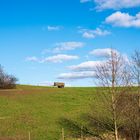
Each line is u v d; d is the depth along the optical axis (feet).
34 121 202.59
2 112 219.82
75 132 183.62
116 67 148.05
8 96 262.26
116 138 146.92
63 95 260.62
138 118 153.17
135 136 161.17
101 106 158.61
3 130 188.34
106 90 149.79
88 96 252.62
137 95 151.84
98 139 170.91
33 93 273.13
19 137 178.60
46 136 179.42
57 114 213.87
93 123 189.16
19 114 215.51
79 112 214.07
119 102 146.82
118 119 154.30
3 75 301.63
